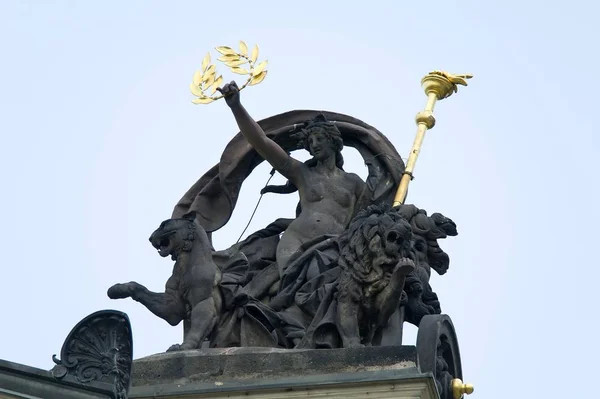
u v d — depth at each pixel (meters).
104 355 104.44
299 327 119.25
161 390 112.62
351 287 116.44
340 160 127.50
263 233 125.81
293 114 128.50
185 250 120.44
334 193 125.69
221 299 120.00
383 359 112.38
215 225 129.00
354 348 112.81
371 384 111.19
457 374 117.88
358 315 116.62
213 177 129.62
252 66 125.56
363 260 116.50
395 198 126.25
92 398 103.75
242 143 129.12
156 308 119.81
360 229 117.06
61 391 103.88
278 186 128.50
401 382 111.06
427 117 132.38
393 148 127.75
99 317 104.88
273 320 119.50
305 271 121.88
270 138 128.00
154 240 120.81
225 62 125.56
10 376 104.00
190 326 119.44
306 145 126.88
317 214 124.81
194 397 112.38
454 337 117.12
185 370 113.12
